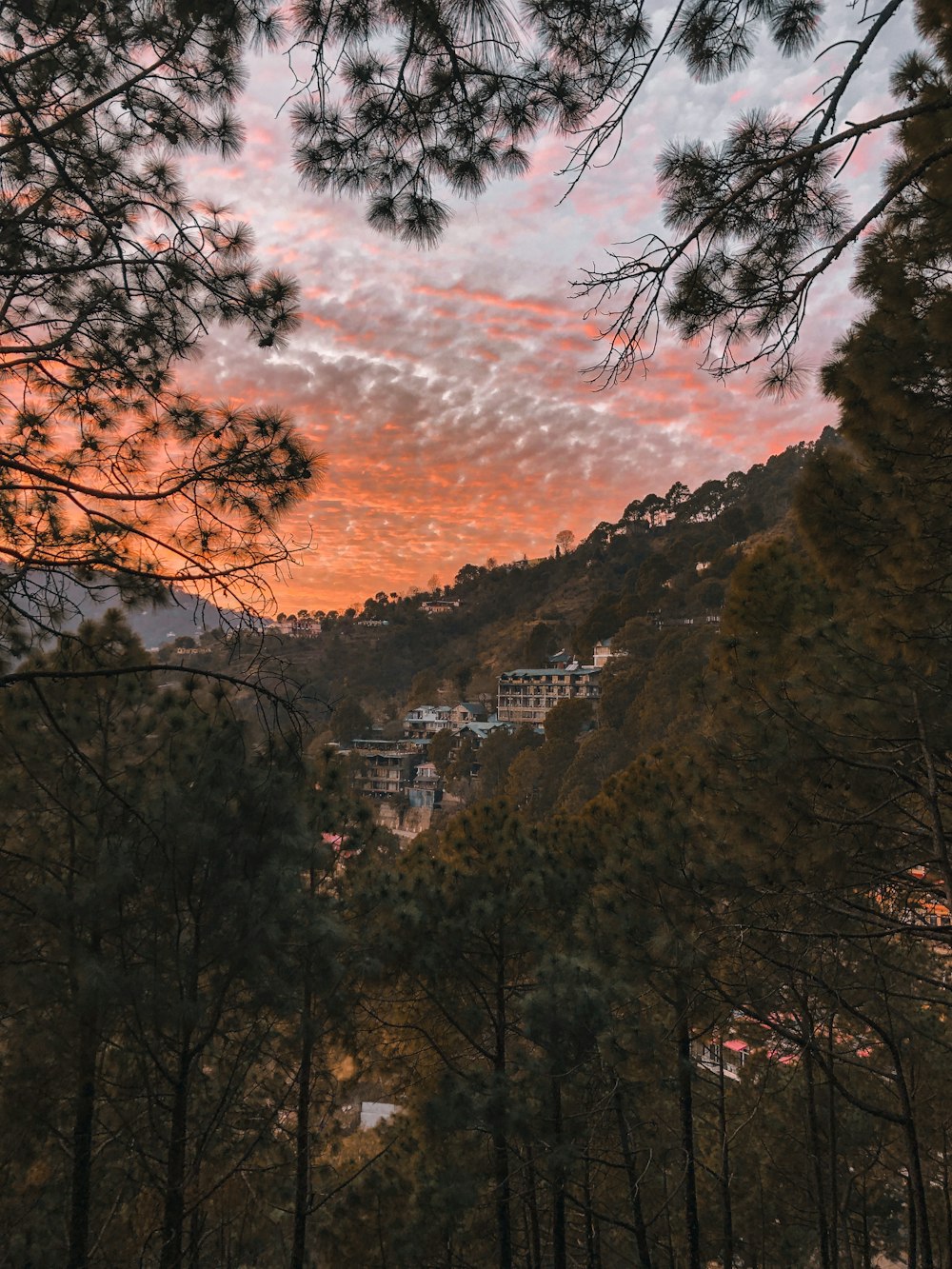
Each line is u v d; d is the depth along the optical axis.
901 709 5.49
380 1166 8.33
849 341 4.39
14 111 3.61
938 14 3.91
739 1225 10.73
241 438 4.14
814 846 5.57
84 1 3.59
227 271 4.17
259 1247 8.52
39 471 3.78
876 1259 13.40
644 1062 6.76
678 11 2.94
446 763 99.56
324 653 183.00
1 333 4.09
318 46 3.15
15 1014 4.84
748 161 3.30
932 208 3.81
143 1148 5.67
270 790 5.35
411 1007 8.26
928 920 6.02
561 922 8.41
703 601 103.56
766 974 6.36
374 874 7.91
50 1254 5.37
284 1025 6.31
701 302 3.40
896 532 4.70
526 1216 8.63
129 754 5.69
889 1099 9.06
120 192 4.31
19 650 4.33
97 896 4.73
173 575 4.16
